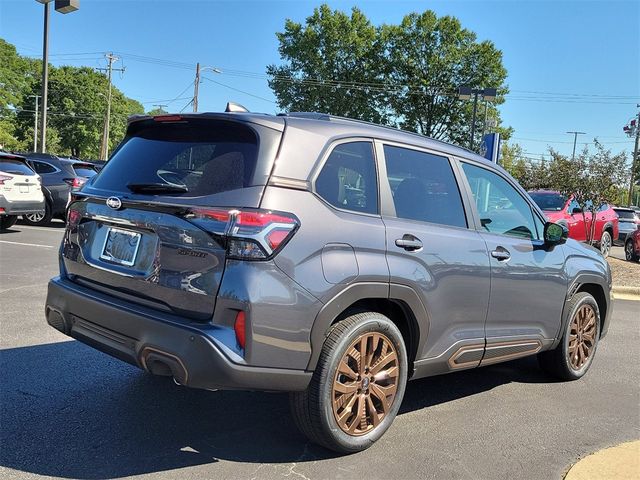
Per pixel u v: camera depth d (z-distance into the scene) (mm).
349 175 3430
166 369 3010
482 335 4121
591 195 14023
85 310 3395
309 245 3043
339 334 3217
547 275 4641
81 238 3672
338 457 3402
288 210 3014
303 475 3164
